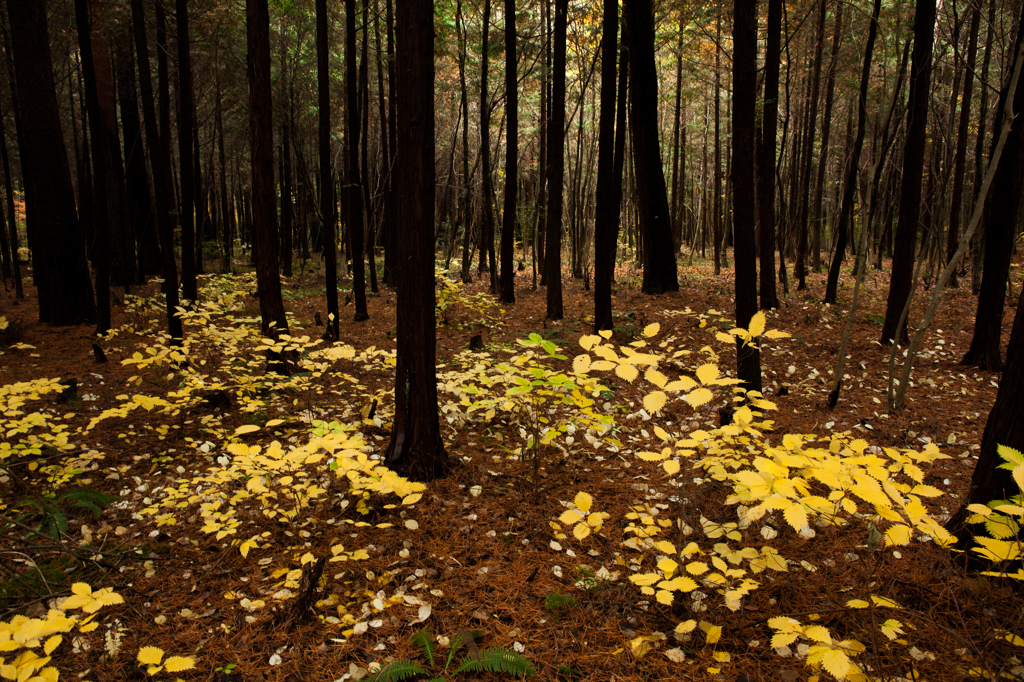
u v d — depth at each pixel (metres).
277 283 6.59
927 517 2.10
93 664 2.45
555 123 10.00
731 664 2.37
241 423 5.28
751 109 4.81
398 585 2.94
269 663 2.43
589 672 2.34
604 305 8.74
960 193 13.24
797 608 2.69
